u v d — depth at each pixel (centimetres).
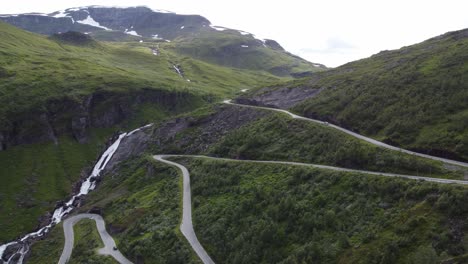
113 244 9225
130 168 14450
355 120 9856
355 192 6731
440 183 5859
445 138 7456
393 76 11381
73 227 11400
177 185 10625
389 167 7262
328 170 7800
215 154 11906
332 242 5875
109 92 19738
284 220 6944
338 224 6138
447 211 5219
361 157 7844
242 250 6638
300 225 6588
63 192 14950
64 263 9150
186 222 8506
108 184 14225
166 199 10138
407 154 7481
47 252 10238
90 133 18288
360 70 14588
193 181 10712
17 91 18112
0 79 19162
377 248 5256
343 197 6769
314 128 10238
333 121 10512
